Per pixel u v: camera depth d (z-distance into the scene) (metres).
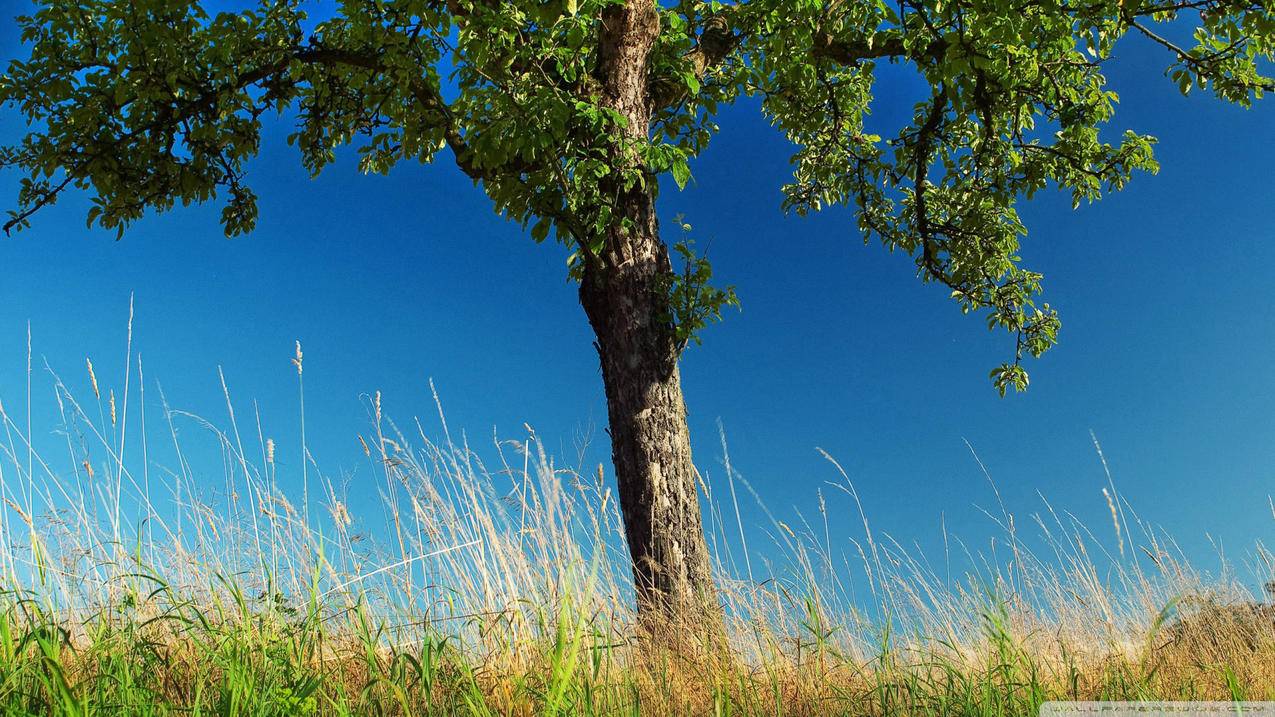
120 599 3.49
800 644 3.82
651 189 5.76
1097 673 4.11
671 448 5.59
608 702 3.17
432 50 5.93
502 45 5.10
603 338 5.77
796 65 7.30
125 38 6.31
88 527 3.68
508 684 3.17
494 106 5.32
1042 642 4.51
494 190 5.64
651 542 5.43
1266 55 6.72
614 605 3.90
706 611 4.50
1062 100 8.04
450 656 3.35
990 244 9.34
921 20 6.64
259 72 6.67
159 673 3.06
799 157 9.78
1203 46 6.91
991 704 3.47
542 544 3.66
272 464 4.03
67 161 6.57
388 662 3.37
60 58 6.42
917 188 9.12
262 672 2.96
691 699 3.61
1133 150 8.19
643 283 5.70
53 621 3.09
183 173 7.04
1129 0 6.24
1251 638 4.77
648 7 5.75
